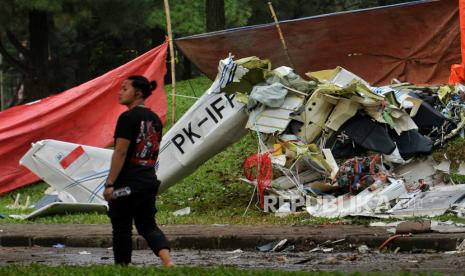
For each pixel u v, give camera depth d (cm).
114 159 2294
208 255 3081
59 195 4509
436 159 4200
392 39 5759
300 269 2572
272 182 4144
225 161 5141
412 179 4203
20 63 9031
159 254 2327
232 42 5769
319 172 4150
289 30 5756
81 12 7856
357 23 5741
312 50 5775
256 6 10631
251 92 4228
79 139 5716
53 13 8338
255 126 4197
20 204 5316
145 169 2316
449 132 4328
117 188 2298
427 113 4325
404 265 2584
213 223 3881
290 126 4197
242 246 3259
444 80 5722
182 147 4391
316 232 3306
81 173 4484
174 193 4816
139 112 2312
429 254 2878
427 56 5741
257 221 3894
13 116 5641
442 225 3238
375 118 4147
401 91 4559
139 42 11119
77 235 3562
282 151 4150
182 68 11369
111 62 11375
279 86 4188
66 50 11012
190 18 9056
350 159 4084
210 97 4359
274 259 2877
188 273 2117
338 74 4306
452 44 5691
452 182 4169
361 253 2995
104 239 3478
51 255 3195
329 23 5750
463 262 2603
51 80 9519
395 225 3459
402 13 5719
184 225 3803
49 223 4184
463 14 5188
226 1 9438
